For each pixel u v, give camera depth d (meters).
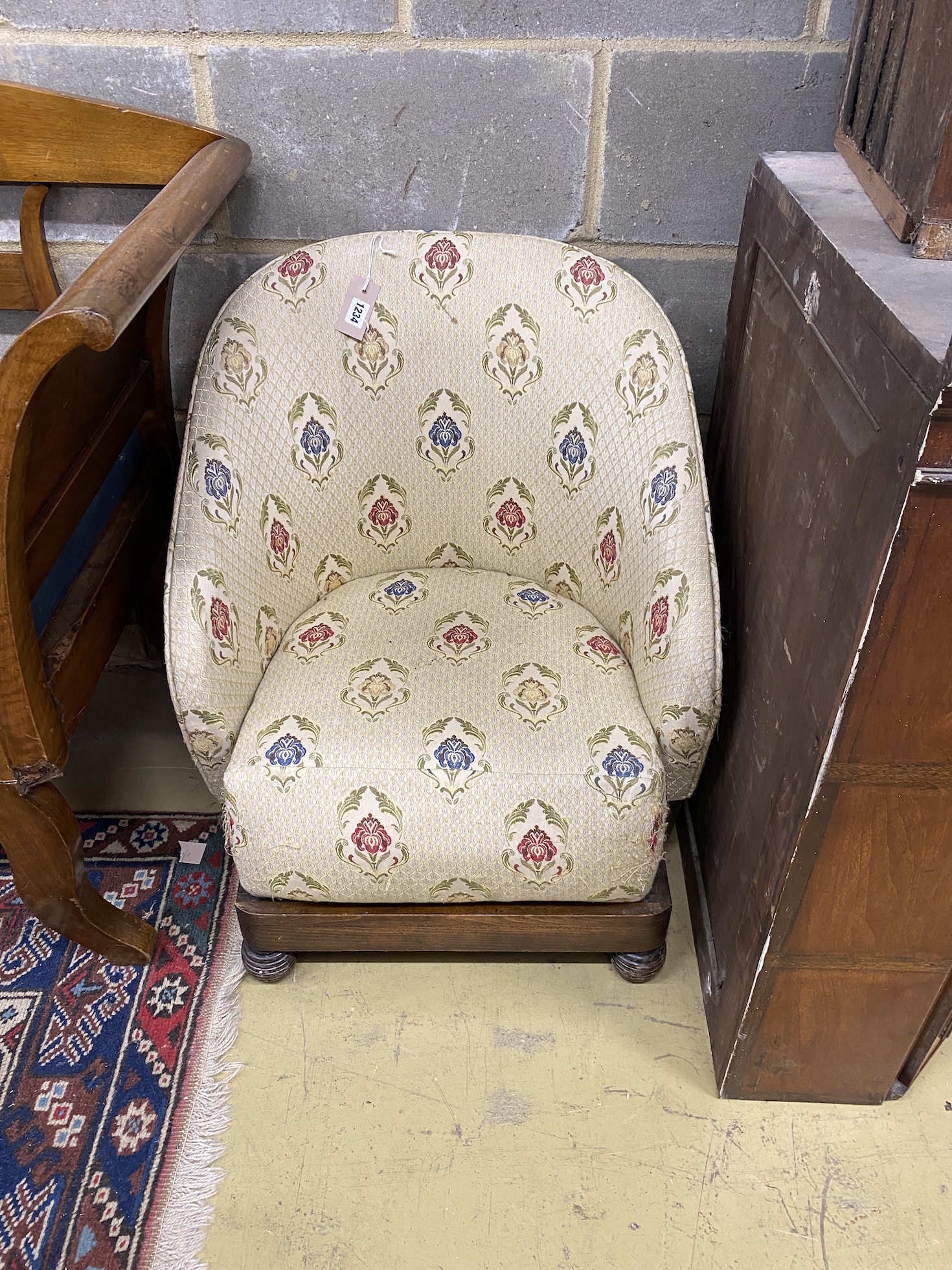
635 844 1.08
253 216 1.34
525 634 1.25
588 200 1.32
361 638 1.24
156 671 1.72
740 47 1.19
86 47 1.22
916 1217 1.05
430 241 1.21
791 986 1.03
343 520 1.31
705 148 1.27
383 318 1.23
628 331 1.17
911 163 0.87
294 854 1.09
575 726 1.12
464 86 1.23
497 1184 1.07
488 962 1.30
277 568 1.23
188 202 1.00
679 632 1.08
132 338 1.30
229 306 1.17
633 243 1.35
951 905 0.94
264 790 1.07
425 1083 1.16
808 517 0.91
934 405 0.65
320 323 1.21
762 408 1.09
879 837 0.90
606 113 1.24
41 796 1.09
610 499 1.21
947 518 0.70
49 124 1.24
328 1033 1.21
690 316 1.41
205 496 1.10
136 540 1.35
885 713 0.81
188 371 1.49
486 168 1.29
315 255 1.20
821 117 1.24
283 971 1.24
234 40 1.21
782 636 0.98
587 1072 1.18
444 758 1.08
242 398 1.15
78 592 1.19
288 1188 1.06
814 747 0.86
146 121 1.22
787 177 1.05
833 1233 1.03
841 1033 1.07
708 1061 1.19
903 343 0.70
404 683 1.17
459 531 1.36
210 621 1.08
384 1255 1.01
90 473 1.16
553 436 1.25
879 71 0.99
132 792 1.54
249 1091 1.15
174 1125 1.11
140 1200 1.04
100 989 1.25
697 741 1.09
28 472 0.98
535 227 1.34
